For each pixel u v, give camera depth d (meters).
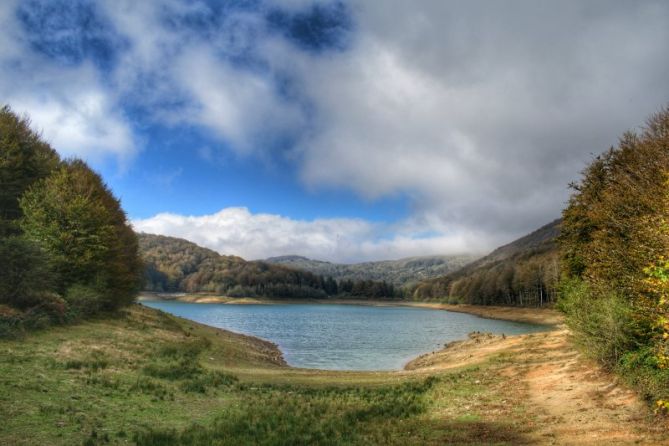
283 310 151.12
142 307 61.47
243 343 46.97
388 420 14.51
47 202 37.09
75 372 16.97
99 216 39.38
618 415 12.41
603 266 17.73
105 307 41.59
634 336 14.73
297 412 15.70
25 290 27.31
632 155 22.36
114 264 42.59
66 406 12.60
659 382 12.12
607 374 16.97
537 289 121.56
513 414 14.07
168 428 12.52
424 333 71.81
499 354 29.66
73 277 36.25
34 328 24.61
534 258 141.00
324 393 20.36
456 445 10.92
